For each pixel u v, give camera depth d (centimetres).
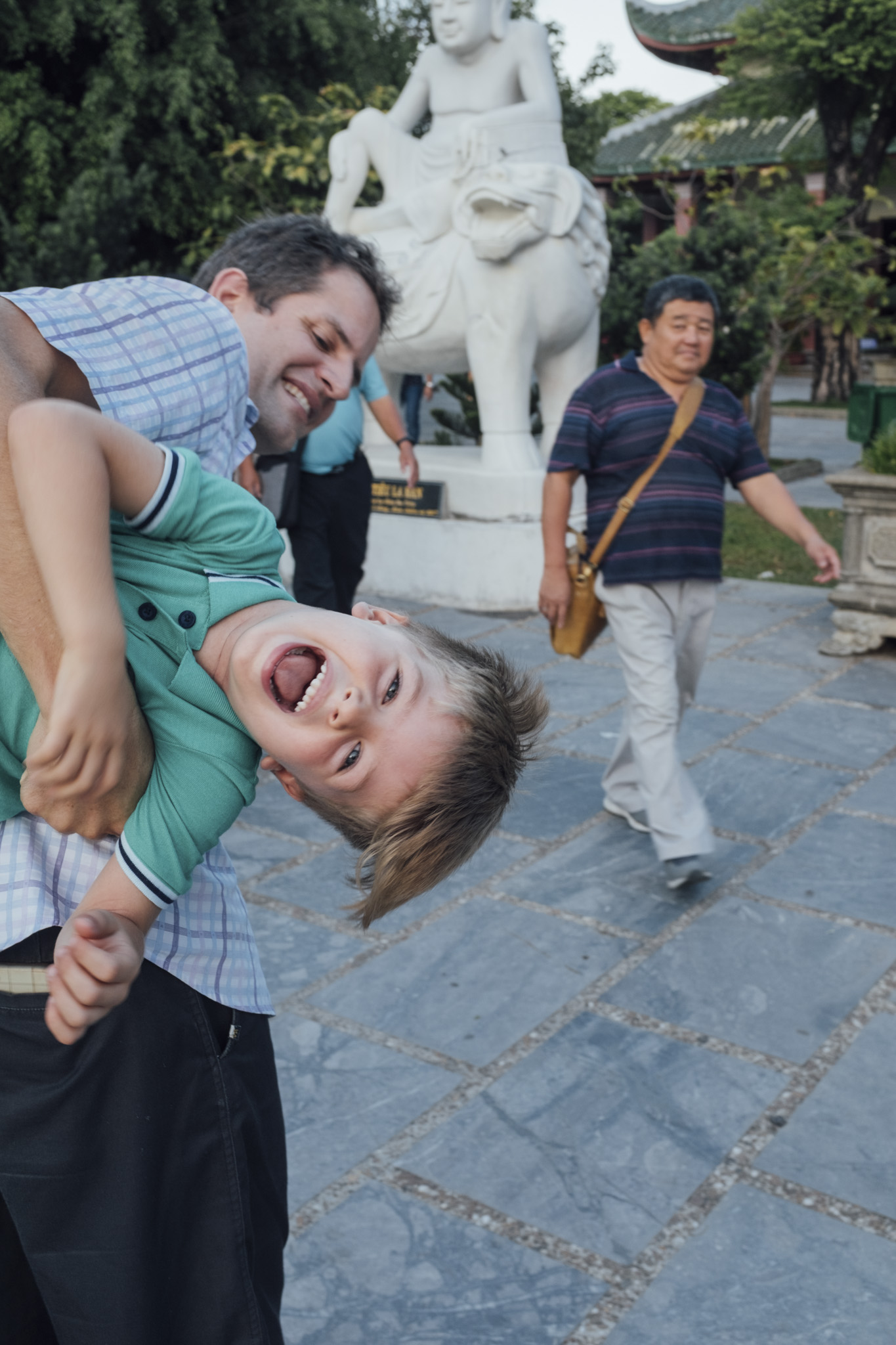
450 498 709
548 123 679
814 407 2017
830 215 1747
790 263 1250
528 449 707
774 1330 202
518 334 671
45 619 101
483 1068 275
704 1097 265
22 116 1316
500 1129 254
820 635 646
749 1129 254
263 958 322
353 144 733
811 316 1281
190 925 126
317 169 1105
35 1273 124
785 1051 282
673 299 351
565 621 378
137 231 1413
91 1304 121
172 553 119
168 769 112
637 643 357
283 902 356
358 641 117
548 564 376
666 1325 203
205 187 1376
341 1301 209
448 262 680
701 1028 291
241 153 1359
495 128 660
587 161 1862
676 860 349
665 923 340
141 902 110
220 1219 128
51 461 100
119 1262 120
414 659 121
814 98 2209
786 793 434
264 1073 140
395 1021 293
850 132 2222
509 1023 292
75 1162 120
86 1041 118
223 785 114
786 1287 212
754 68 2348
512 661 154
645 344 366
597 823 409
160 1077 122
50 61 1397
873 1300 209
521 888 361
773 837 398
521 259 657
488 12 675
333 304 158
